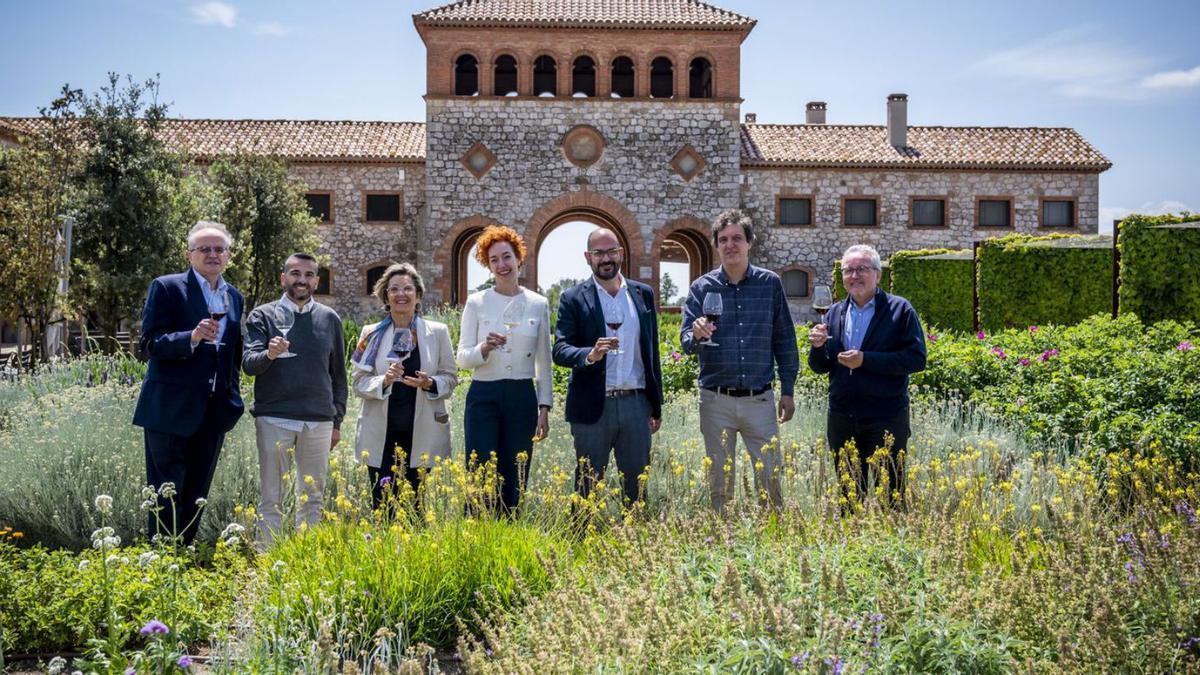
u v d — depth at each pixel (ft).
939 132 116.88
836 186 109.70
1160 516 15.76
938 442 25.04
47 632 15.03
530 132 100.12
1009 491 17.16
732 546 13.57
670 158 100.99
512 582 14.61
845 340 19.70
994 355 32.89
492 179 99.66
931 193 110.42
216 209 80.89
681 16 101.96
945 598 11.71
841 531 14.34
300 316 19.56
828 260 109.40
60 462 22.06
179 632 14.20
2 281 49.21
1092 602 11.34
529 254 99.60
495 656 11.32
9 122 91.56
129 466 21.94
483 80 100.17
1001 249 58.23
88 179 66.28
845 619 11.14
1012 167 109.70
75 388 29.73
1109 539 12.91
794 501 15.61
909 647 10.69
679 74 101.76
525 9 101.35
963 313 72.84
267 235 93.91
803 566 11.37
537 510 18.51
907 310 19.17
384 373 20.26
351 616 13.92
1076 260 56.75
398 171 107.14
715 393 19.90
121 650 13.84
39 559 17.37
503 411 19.97
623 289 20.27
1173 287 41.65
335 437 20.51
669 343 42.68
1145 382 25.61
